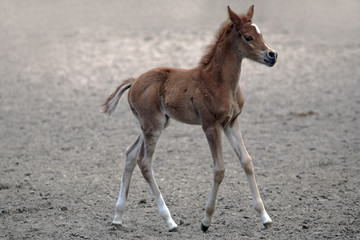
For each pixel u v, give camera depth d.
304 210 23.45
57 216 23.92
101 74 54.12
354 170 28.20
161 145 34.41
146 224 22.78
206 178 28.34
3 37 73.38
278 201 24.67
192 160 31.33
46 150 34.09
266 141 34.25
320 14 83.62
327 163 29.61
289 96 45.28
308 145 33.00
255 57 21.00
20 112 43.06
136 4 99.25
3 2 104.56
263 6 92.00
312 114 39.81
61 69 56.59
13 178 29.08
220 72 21.38
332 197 24.77
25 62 59.84
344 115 39.09
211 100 21.16
